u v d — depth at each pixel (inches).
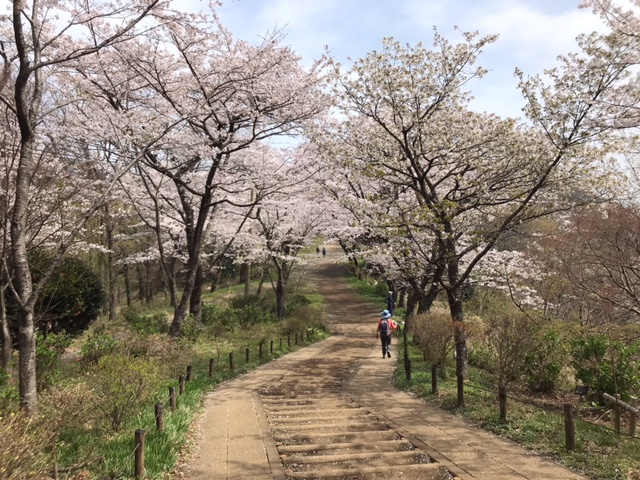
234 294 1295.5
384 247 499.2
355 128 487.2
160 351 420.2
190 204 636.1
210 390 385.7
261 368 504.7
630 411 247.3
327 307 1163.3
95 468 185.5
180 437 226.4
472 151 459.2
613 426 278.4
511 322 350.6
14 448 136.6
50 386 299.3
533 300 660.1
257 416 293.9
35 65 242.5
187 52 476.4
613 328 361.4
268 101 516.1
